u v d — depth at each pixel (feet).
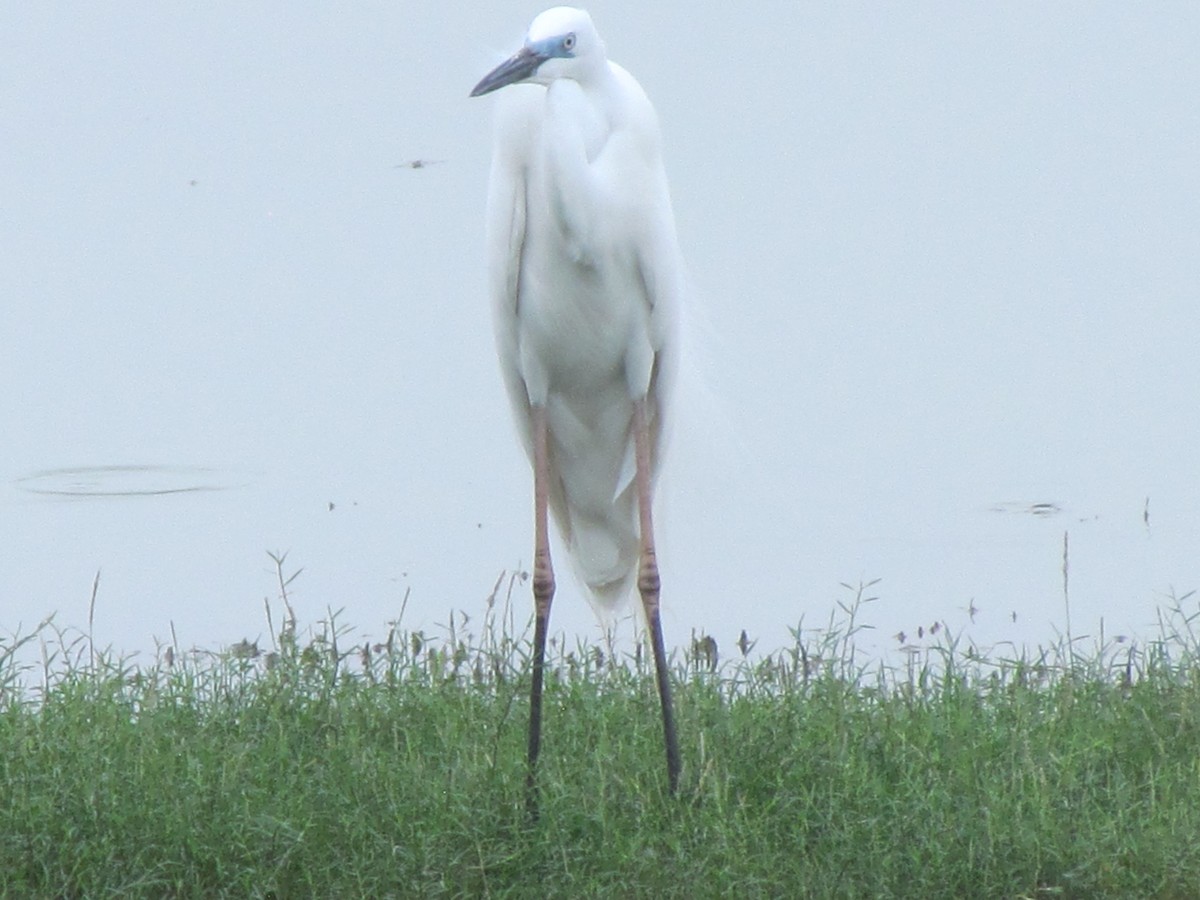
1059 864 29.73
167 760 32.35
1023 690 36.81
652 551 34.81
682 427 37.99
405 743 35.12
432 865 30.12
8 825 30.55
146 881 29.50
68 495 55.52
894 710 35.73
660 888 29.63
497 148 34.09
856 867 29.94
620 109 33.32
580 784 32.99
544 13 33.37
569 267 33.53
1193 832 30.07
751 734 34.12
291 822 30.66
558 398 35.70
